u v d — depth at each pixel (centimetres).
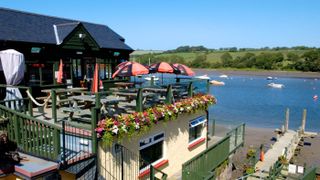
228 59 15550
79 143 913
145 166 1134
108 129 880
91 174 868
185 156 1405
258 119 4366
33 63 1343
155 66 1462
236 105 5647
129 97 1144
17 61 1018
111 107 1071
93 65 1667
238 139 1817
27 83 1315
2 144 763
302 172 1806
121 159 982
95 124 872
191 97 1417
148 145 1141
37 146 795
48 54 1408
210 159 1358
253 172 1881
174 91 1373
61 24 1575
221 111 5012
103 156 913
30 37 1336
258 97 6762
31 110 1035
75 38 1506
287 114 3453
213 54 17162
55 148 768
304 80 11194
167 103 1223
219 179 1496
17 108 998
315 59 13075
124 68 1280
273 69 14188
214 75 13375
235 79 11762
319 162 2475
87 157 848
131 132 962
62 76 1435
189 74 1526
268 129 3688
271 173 1708
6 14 1392
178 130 1334
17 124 813
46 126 776
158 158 1227
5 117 819
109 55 1781
